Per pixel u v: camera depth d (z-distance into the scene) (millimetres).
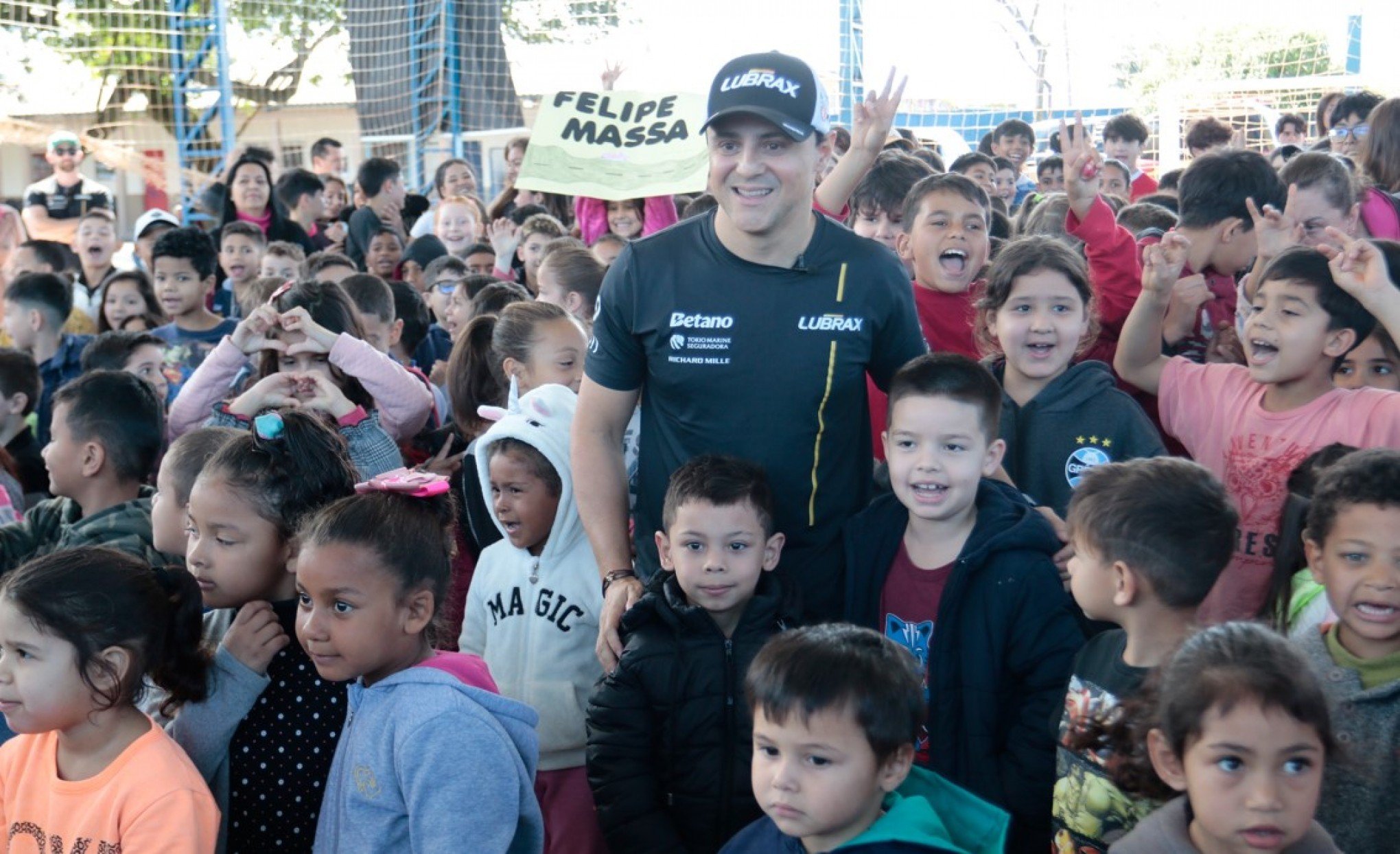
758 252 2424
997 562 2336
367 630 2027
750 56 2371
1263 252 3207
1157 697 1800
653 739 2400
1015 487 2617
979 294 3281
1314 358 2691
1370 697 1998
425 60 11961
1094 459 2729
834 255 2441
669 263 2479
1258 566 2738
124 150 11539
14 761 2164
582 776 2807
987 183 6527
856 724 1859
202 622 2234
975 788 2316
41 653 2016
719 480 2336
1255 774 1644
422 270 6703
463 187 8664
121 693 2053
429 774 1970
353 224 7629
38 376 4164
